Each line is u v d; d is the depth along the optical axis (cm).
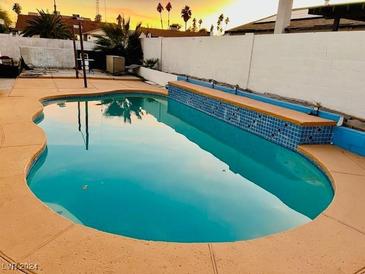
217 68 942
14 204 265
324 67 570
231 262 208
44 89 902
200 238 290
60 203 336
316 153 460
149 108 916
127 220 314
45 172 414
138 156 515
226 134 720
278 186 433
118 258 204
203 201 369
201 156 539
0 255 200
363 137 453
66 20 2191
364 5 599
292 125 514
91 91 929
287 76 668
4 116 569
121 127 693
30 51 1400
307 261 214
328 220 273
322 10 676
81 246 215
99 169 445
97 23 2831
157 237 288
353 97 516
